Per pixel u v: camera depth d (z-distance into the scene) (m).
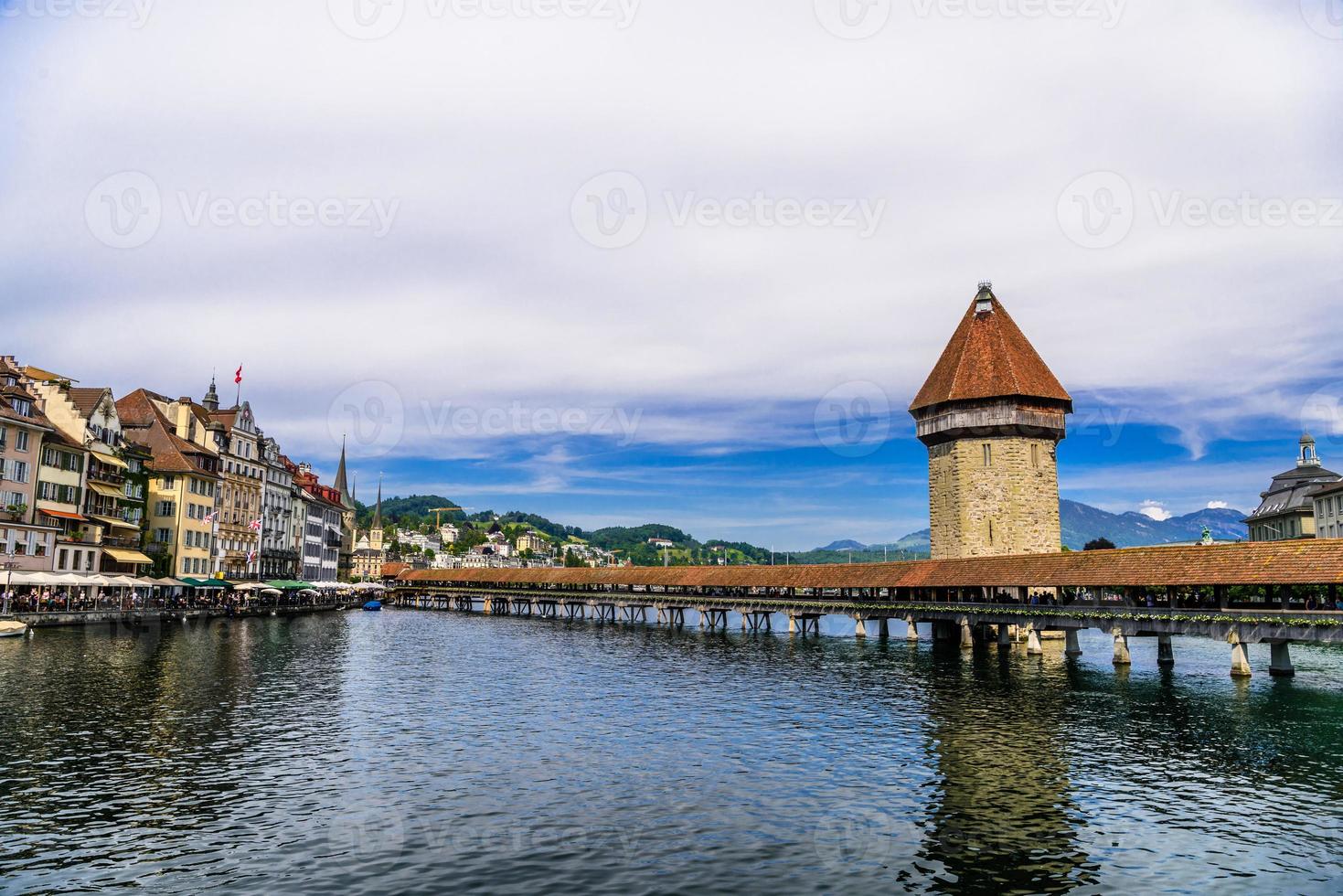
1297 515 121.81
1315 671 49.44
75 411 73.31
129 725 30.30
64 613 59.34
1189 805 22.62
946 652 63.31
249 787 23.34
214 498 97.06
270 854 18.53
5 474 63.53
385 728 31.92
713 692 42.75
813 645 72.06
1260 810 22.27
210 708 34.38
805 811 21.91
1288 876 17.88
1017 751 28.75
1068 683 45.38
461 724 33.09
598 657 61.16
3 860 17.88
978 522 72.19
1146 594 53.09
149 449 86.19
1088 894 16.98
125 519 81.31
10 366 67.75
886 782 24.73
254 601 96.31
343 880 17.25
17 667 41.75
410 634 80.88
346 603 128.38
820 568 82.06
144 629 63.94
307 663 51.06
